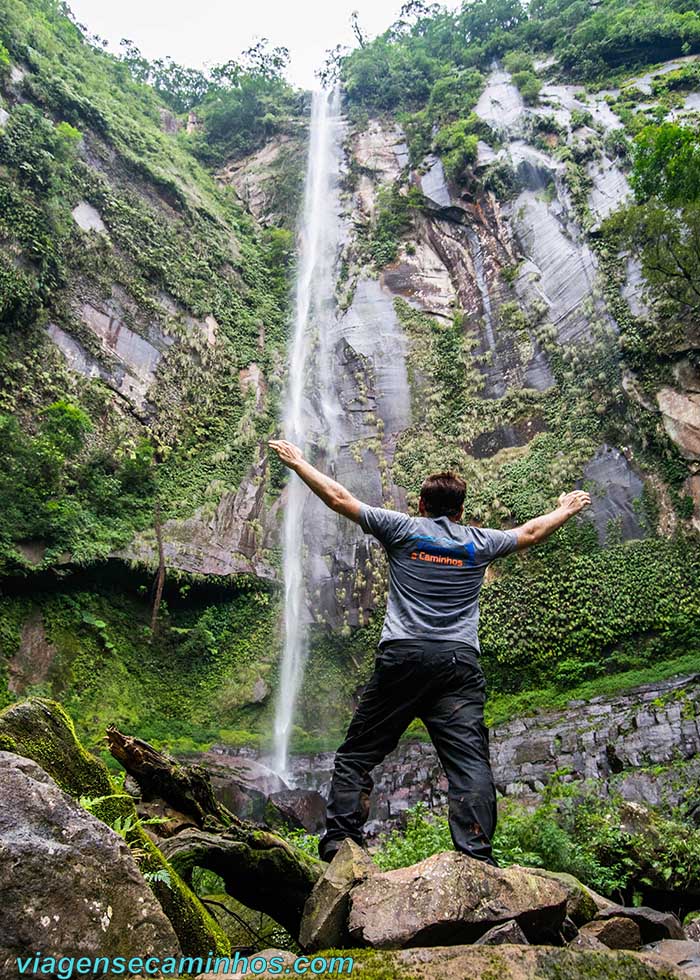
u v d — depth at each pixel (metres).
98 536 20.97
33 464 20.25
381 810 16.67
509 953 2.01
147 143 33.44
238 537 24.27
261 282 33.94
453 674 3.22
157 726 19.97
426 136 35.78
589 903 3.72
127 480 23.09
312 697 22.44
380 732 3.33
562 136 30.02
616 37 33.22
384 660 3.28
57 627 19.72
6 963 1.76
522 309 26.66
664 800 12.66
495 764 16.78
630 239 18.78
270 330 31.81
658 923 4.10
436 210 32.09
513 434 24.23
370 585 23.50
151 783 4.59
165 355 26.88
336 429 27.27
